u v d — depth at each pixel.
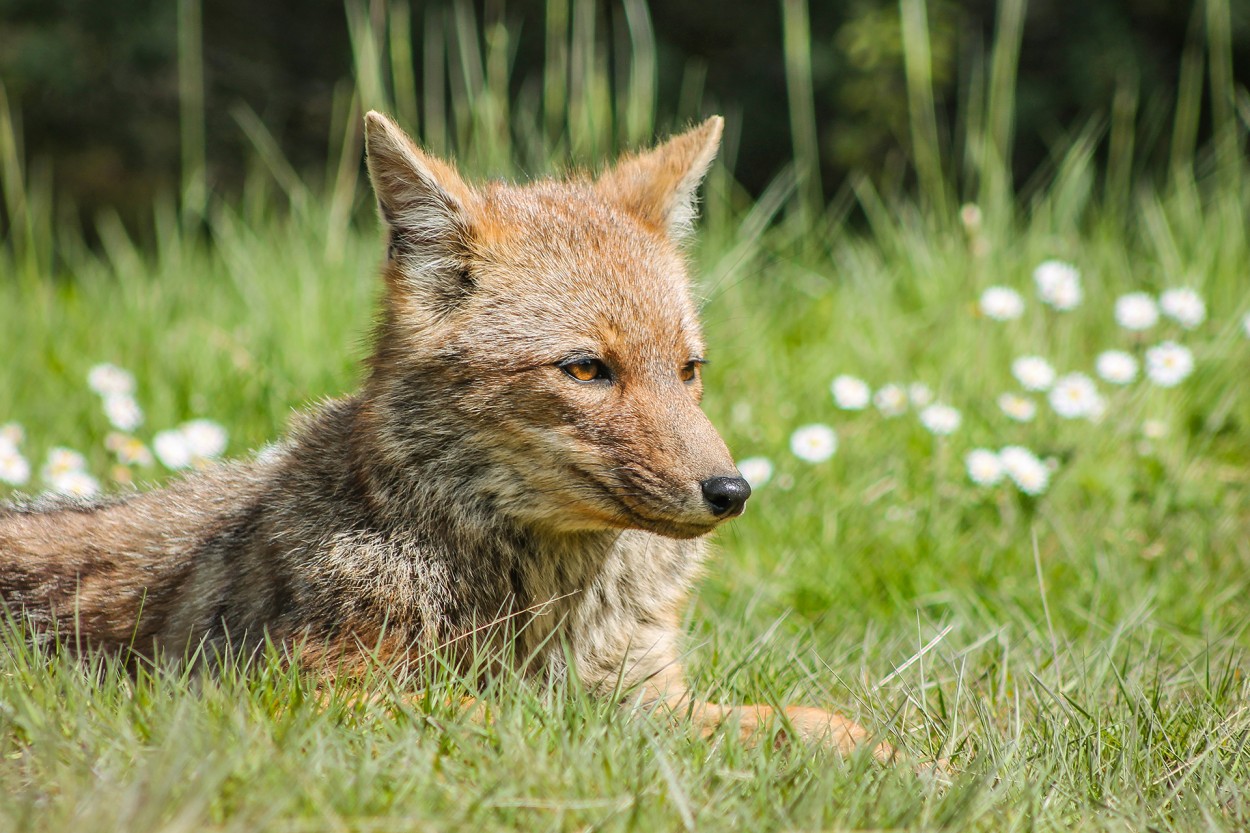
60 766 5.19
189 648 7.53
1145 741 6.60
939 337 13.48
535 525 7.38
